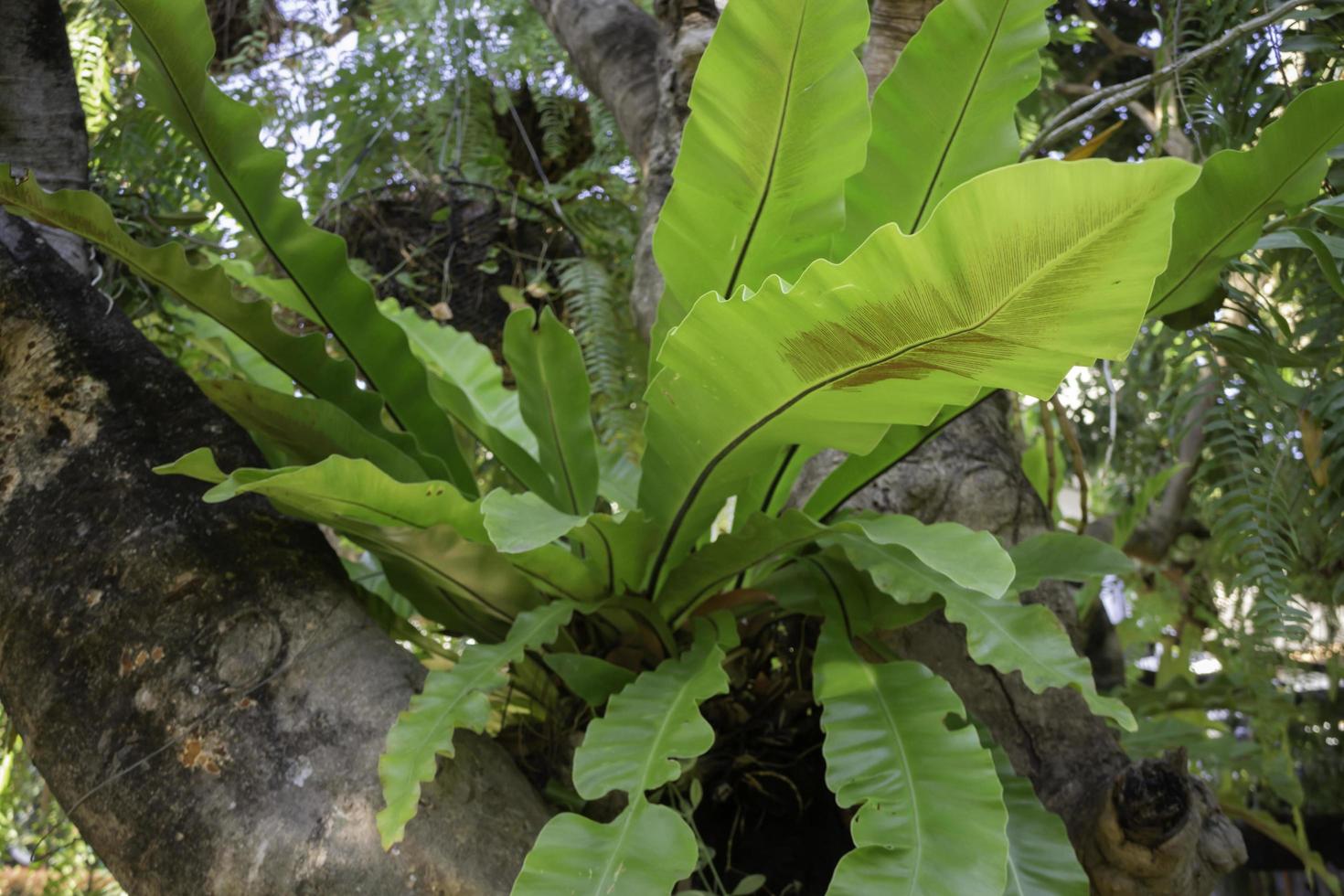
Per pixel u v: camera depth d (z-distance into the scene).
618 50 2.49
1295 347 1.59
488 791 1.14
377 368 1.48
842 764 1.10
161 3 1.20
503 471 2.03
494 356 2.23
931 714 1.12
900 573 1.23
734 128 1.12
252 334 1.38
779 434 1.04
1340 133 1.12
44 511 1.23
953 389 0.86
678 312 1.25
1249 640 2.10
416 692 1.17
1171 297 1.28
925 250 0.73
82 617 1.17
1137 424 2.66
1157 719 2.23
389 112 2.74
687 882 1.37
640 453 2.30
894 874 0.98
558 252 2.32
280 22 3.02
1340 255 1.28
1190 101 1.58
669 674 1.21
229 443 1.30
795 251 1.19
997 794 1.02
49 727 1.15
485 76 2.79
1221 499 1.50
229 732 1.11
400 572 1.44
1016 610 1.19
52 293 1.35
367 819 1.06
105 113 2.25
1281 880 3.60
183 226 2.02
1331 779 2.65
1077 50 2.58
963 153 1.27
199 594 1.18
